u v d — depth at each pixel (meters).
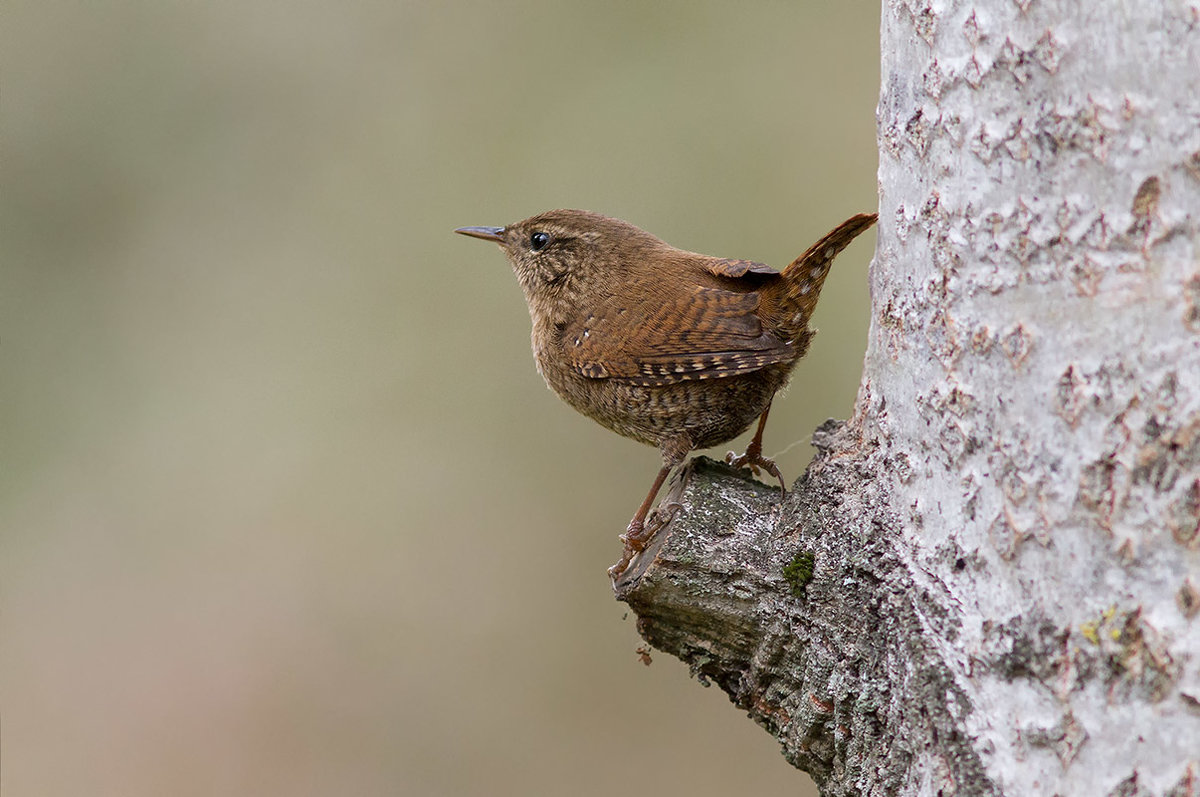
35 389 15.13
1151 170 4.61
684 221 14.56
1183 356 4.60
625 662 13.99
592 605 14.12
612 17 15.27
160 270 15.43
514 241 9.52
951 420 5.32
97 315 15.30
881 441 5.93
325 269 15.34
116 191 15.52
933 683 5.34
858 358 13.41
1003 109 5.00
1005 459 5.06
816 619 6.08
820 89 14.64
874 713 5.77
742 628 6.39
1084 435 4.81
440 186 15.22
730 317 7.79
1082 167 4.78
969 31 5.12
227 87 15.64
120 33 15.56
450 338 15.03
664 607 6.54
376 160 15.41
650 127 14.89
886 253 5.82
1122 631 4.73
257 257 15.40
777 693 6.43
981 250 5.12
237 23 15.57
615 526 14.21
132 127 15.52
